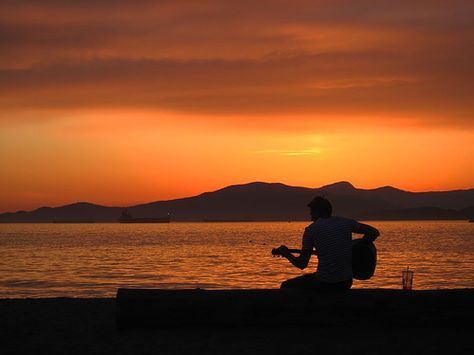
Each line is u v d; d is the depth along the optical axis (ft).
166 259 211.20
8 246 341.21
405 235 507.30
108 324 33.01
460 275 139.23
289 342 27.61
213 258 214.69
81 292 101.45
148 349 26.84
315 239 29.17
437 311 29.55
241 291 30.35
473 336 28.50
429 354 25.88
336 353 26.00
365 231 29.37
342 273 29.09
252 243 375.45
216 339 28.25
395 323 29.50
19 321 34.42
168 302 29.89
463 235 499.92
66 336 30.27
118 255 241.35
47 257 229.86
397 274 135.23
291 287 30.50
